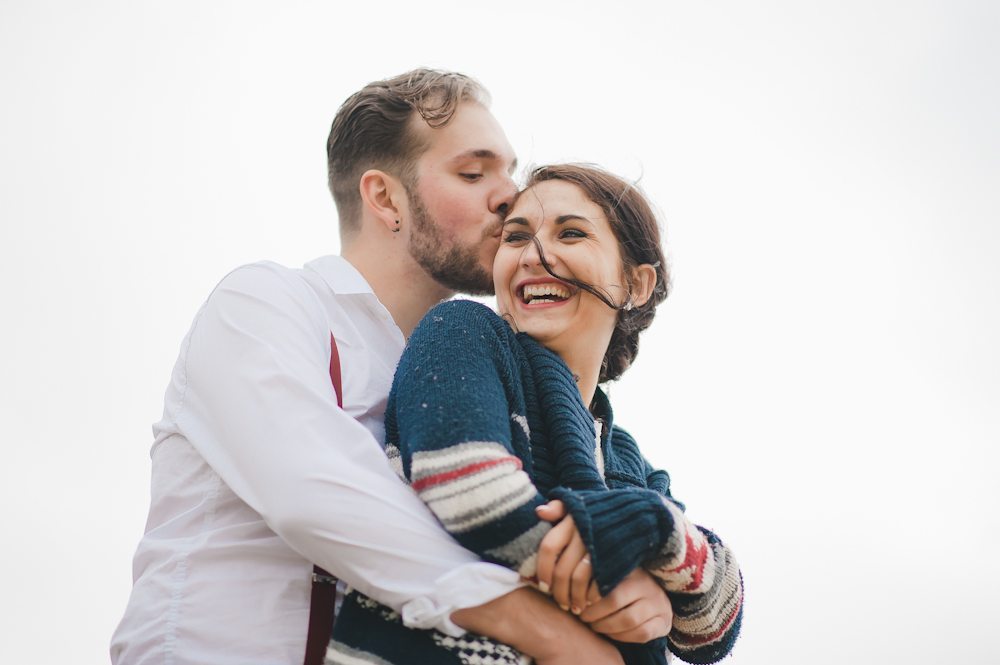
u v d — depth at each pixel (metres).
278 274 1.95
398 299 2.29
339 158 2.37
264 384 1.74
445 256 2.25
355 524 1.60
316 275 2.05
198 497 1.85
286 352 1.81
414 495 1.67
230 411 1.75
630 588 1.67
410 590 1.58
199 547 1.77
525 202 2.08
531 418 1.82
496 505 1.59
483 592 1.57
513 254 2.04
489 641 1.61
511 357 1.86
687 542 1.74
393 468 1.76
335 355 1.93
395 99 2.29
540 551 1.58
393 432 1.82
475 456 1.62
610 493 1.67
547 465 1.79
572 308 2.00
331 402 1.74
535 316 1.99
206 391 1.82
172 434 1.91
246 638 1.71
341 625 1.66
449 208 2.24
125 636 1.78
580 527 1.59
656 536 1.67
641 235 2.10
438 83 2.32
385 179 2.28
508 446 1.68
